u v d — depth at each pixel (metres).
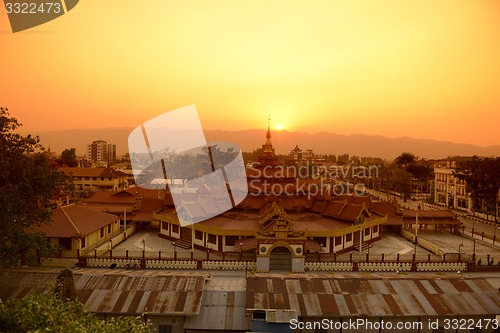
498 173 98.75
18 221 41.22
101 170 130.00
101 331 23.33
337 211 70.62
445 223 84.88
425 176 175.75
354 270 58.47
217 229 63.31
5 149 41.47
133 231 80.19
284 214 57.78
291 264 57.56
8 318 24.39
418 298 40.44
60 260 58.25
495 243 78.12
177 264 58.22
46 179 44.31
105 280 41.88
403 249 71.06
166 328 38.84
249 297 39.91
